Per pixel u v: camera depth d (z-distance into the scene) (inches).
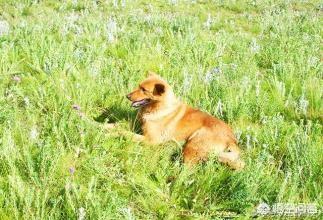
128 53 442.3
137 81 384.2
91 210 211.8
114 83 365.4
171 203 241.3
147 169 261.7
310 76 419.8
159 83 290.5
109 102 340.8
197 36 535.2
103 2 682.2
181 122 293.9
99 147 270.2
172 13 681.0
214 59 462.0
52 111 308.7
